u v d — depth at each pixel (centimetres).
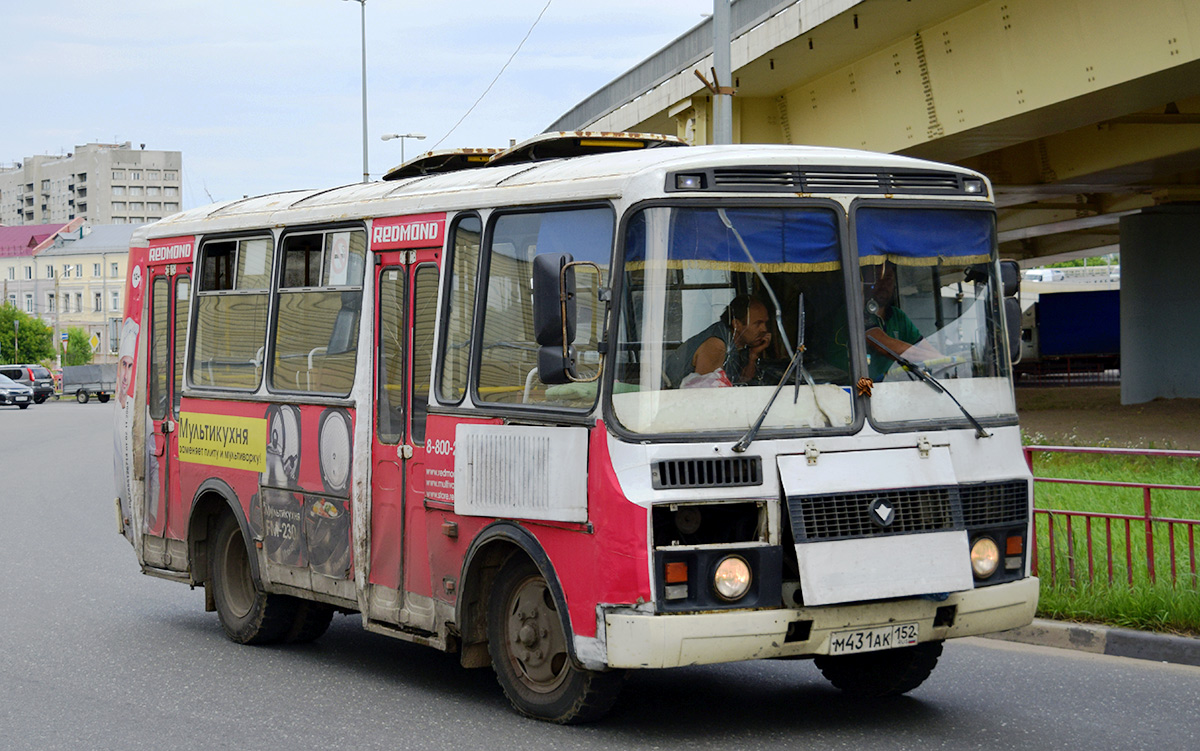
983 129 2005
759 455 591
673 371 593
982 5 1872
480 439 668
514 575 667
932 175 659
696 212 605
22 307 13575
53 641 907
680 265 599
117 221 18362
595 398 605
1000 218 4266
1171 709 672
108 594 1104
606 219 616
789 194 621
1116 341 5809
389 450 743
